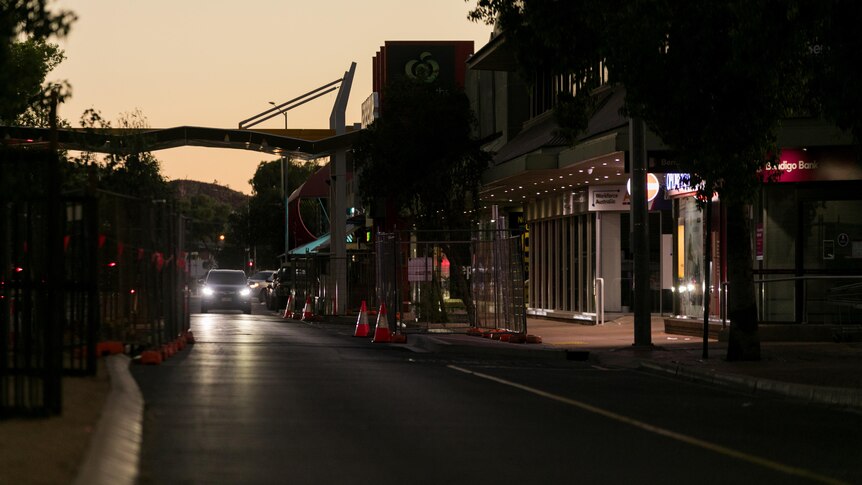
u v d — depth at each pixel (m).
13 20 16.73
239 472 12.13
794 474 12.88
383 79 92.94
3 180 15.07
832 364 26.92
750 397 21.88
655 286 50.25
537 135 52.09
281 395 19.58
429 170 52.97
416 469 12.60
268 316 65.38
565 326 46.53
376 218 66.12
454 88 54.25
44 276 22.69
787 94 26.56
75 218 19.73
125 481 11.13
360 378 23.23
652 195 39.31
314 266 60.38
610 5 25.61
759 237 35.06
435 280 43.16
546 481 12.03
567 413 18.08
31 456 11.46
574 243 52.06
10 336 24.78
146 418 16.08
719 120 26.14
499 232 37.78
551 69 29.83
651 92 26.36
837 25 23.03
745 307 27.98
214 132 57.69
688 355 29.86
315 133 68.44
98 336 24.66
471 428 16.05
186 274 33.09
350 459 13.17
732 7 23.16
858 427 17.47
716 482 12.24
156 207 28.08
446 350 33.69
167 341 28.02
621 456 13.84
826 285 34.59
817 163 34.03
